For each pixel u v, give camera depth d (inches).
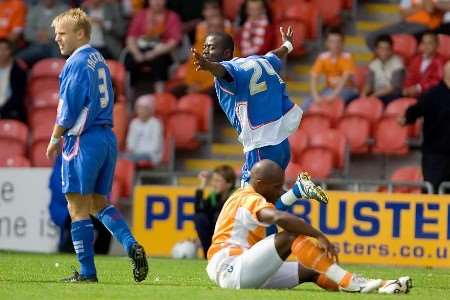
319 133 2209.6
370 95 2293.3
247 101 1256.2
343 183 1937.7
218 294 1061.1
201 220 1769.2
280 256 1093.1
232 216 1120.2
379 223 1818.4
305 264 1093.1
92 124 1210.0
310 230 1077.8
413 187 1982.0
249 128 1258.6
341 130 2253.9
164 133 2325.3
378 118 2253.9
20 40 2522.1
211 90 2381.9
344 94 2298.2
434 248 1806.1
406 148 2240.4
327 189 2009.1
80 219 1222.9
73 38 1215.6
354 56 2460.6
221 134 2388.0
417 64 2283.5
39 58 2461.9
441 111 1963.6
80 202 1222.9
